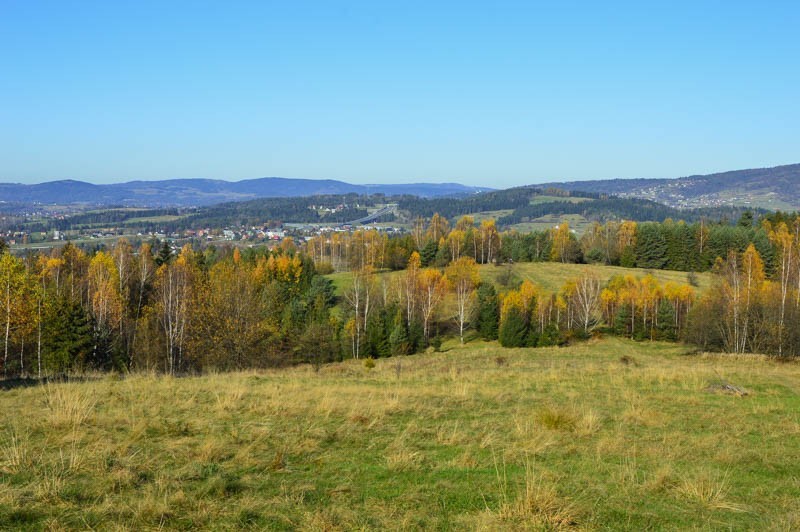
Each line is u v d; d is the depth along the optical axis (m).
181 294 47.09
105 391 14.61
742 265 58.44
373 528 6.43
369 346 59.22
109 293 55.88
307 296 77.38
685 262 105.50
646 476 8.65
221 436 10.27
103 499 7.00
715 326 52.88
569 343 68.88
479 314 78.38
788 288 49.19
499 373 21.23
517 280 95.88
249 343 44.25
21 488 7.12
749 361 32.16
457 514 7.00
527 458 9.45
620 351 53.22
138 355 45.31
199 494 7.27
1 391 14.73
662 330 68.75
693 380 18.33
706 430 11.84
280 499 7.29
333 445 10.10
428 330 74.62
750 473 9.07
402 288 77.44
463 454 9.50
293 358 53.88
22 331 41.88
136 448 9.32
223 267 68.12
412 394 15.31
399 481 8.20
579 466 9.13
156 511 6.54
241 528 6.34
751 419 12.84
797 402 14.93
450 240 119.31
